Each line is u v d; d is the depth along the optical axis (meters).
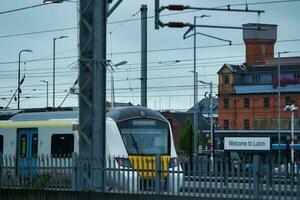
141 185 46.75
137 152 73.38
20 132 78.50
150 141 74.81
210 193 43.75
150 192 46.31
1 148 80.06
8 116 82.50
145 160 46.81
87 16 50.47
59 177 51.28
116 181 48.00
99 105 49.66
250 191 42.44
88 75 50.41
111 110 74.94
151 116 75.69
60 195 50.75
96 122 49.62
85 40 50.44
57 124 74.44
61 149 73.62
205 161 44.09
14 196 53.84
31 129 77.25
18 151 78.25
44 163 52.38
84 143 50.31
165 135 76.06
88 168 49.53
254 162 42.41
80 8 50.62
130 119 74.19
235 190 42.94
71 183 50.34
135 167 47.22
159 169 46.00
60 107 81.00
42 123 76.06
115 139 72.38
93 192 48.78
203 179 44.09
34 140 76.75
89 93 50.44
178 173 45.16
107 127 72.56
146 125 75.00
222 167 43.41
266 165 42.16
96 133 49.53
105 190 48.56
